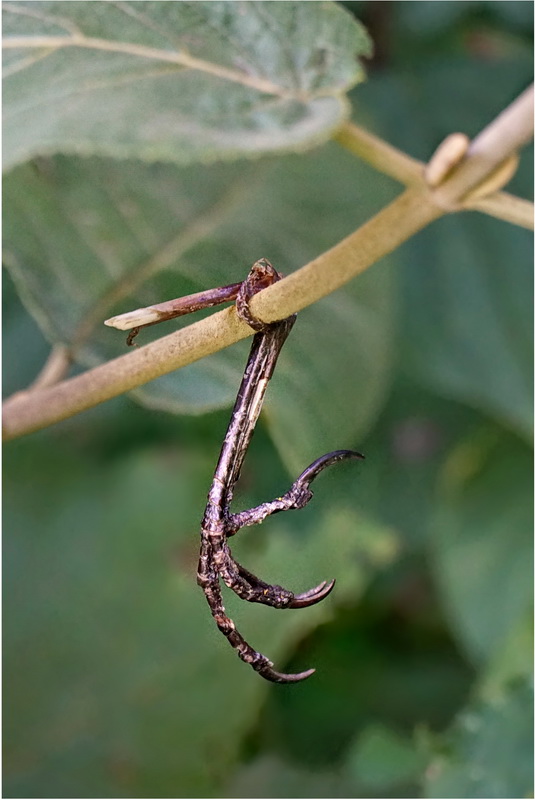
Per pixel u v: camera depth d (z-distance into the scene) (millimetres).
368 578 711
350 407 557
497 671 636
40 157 533
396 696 819
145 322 464
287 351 554
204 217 548
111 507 734
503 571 691
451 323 619
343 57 470
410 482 709
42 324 529
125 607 730
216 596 469
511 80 661
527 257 624
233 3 474
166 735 708
